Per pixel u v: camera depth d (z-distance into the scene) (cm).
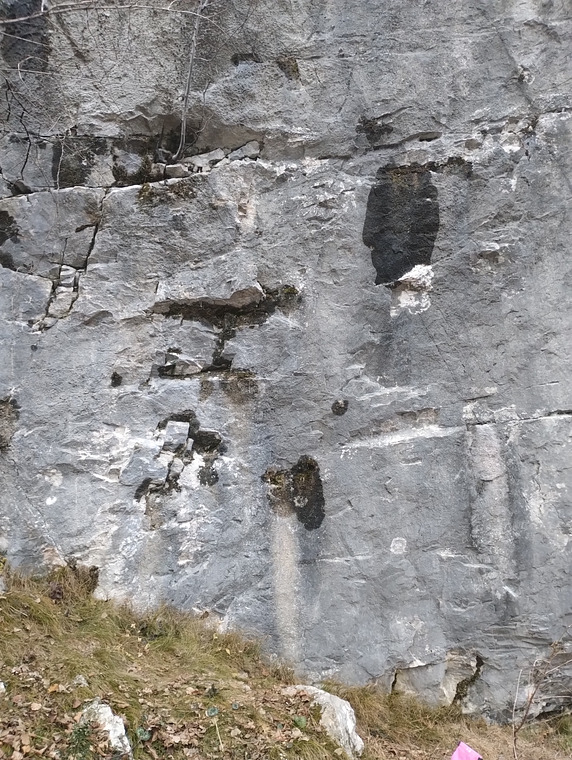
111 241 363
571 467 341
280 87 367
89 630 312
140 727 255
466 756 293
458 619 337
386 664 332
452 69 362
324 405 355
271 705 290
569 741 329
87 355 354
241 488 351
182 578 340
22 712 248
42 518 336
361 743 288
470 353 353
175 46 364
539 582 337
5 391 345
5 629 291
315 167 367
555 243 352
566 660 335
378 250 361
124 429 351
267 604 340
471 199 357
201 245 363
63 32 359
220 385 359
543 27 358
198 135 375
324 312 360
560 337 348
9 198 362
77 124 366
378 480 349
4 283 355
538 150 355
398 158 365
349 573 343
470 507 344
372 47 365
